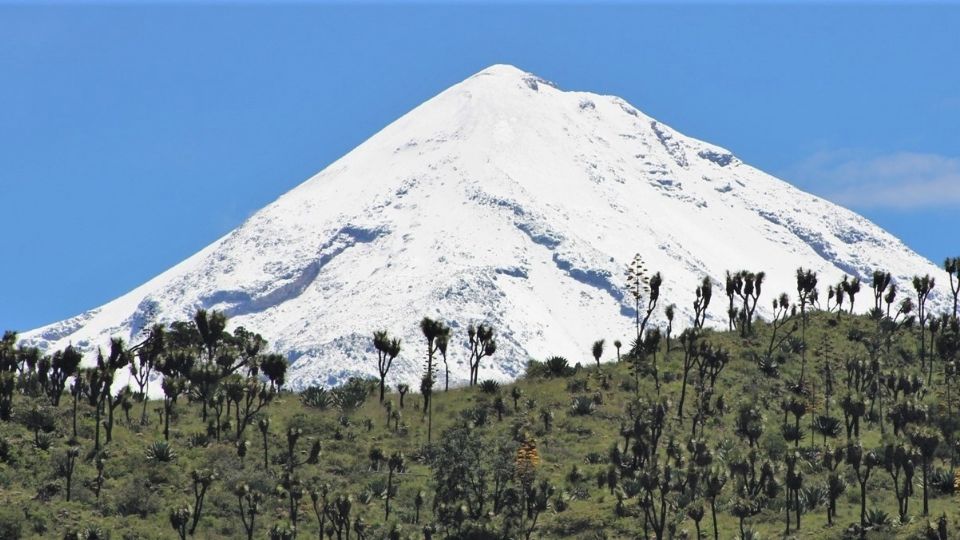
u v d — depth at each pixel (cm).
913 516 13438
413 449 16662
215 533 14225
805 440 16338
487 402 18100
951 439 15338
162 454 15812
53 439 15962
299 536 14175
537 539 13825
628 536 13588
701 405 17162
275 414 17712
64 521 14138
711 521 13788
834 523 13438
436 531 14075
